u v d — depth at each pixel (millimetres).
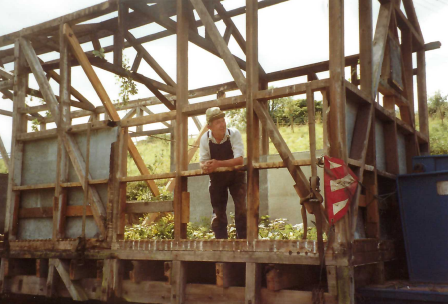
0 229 7652
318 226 3846
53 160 5805
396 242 5129
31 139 6027
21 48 6367
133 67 7320
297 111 22016
